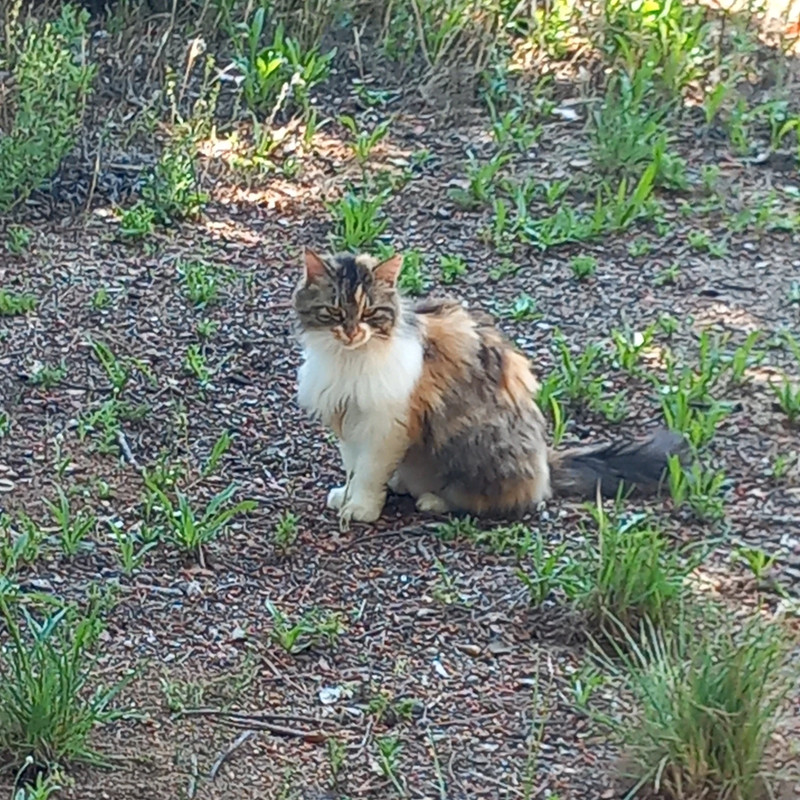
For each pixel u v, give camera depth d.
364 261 7.57
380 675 6.58
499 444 7.82
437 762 6.00
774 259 10.86
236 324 9.97
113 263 10.70
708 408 8.99
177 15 13.88
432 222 11.38
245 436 8.72
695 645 6.26
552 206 11.55
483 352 7.88
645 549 7.01
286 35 13.67
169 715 6.27
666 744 5.77
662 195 11.67
